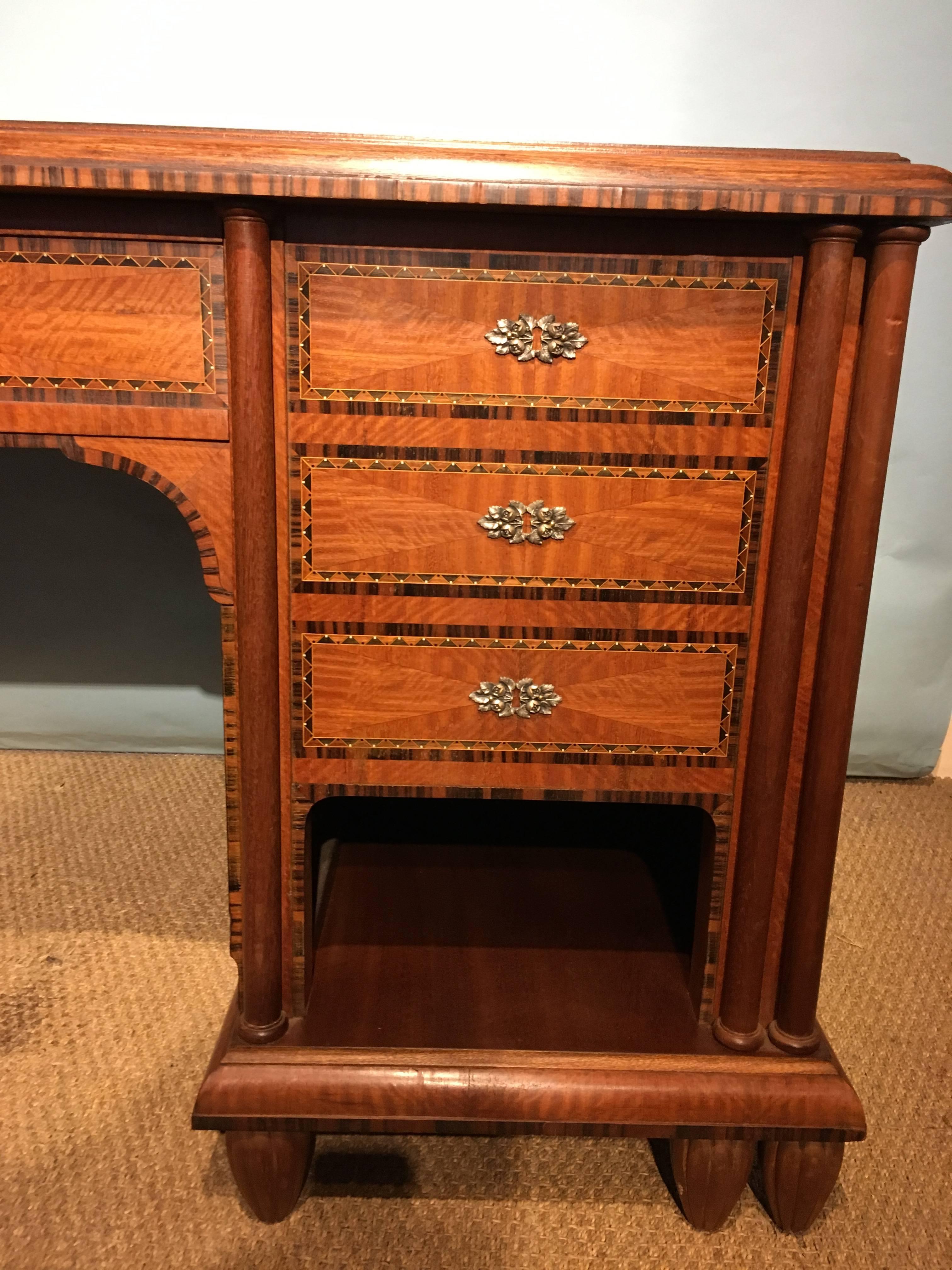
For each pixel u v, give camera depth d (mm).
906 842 1453
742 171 661
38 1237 790
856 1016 1087
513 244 698
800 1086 800
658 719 790
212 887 1284
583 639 772
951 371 1435
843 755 769
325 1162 889
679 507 748
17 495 1508
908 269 680
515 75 1306
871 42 1302
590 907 1076
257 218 667
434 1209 839
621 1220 835
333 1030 838
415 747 793
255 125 1321
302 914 830
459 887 1115
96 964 1126
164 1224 809
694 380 724
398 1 1272
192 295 699
